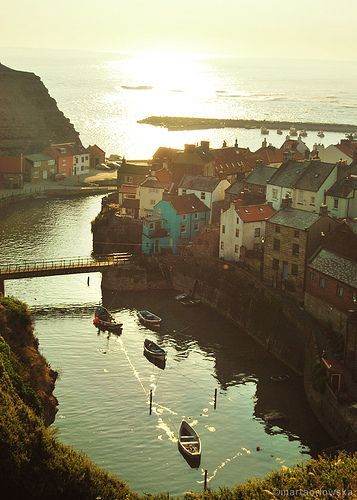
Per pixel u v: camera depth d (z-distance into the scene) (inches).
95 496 2600.9
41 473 2598.4
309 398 3971.5
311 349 4170.8
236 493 2539.4
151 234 5954.7
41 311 5132.9
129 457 3447.3
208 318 5128.0
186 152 7332.7
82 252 6353.3
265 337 4682.6
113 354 4498.0
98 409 3843.5
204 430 3703.3
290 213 4977.9
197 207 6112.2
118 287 5610.2
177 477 3319.4
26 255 6215.6
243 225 5349.4
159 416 3814.0
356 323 3850.9
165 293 5590.6
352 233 4633.4
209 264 5418.3
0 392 2854.3
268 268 5017.2
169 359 4468.5
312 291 4515.3
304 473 2544.3
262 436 3661.4
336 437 3595.0
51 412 3624.5
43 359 3959.2
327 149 7677.2
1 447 2593.5
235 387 4146.2
